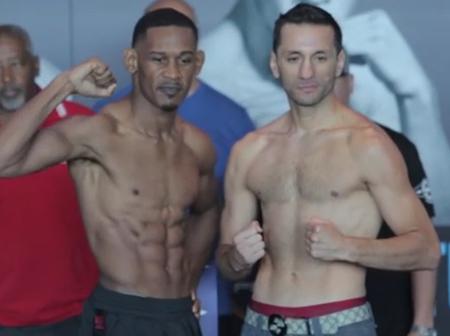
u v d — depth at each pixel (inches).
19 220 192.2
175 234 175.3
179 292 175.9
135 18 223.0
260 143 167.2
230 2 222.8
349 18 223.9
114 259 171.6
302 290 161.0
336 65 160.4
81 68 161.3
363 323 159.9
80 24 222.5
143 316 171.6
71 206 193.9
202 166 180.7
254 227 160.1
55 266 194.1
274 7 222.2
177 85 170.1
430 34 223.9
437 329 218.2
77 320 196.2
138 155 172.7
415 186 190.9
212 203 184.2
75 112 198.4
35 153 164.4
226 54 222.8
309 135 163.6
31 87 194.2
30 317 193.5
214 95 215.8
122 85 222.7
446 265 219.9
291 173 162.6
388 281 189.5
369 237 161.5
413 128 224.4
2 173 162.6
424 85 224.2
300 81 158.4
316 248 155.0
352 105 224.2
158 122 174.1
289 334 160.7
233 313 216.7
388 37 224.1
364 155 159.8
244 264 161.0
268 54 222.8
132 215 171.6
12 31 193.9
